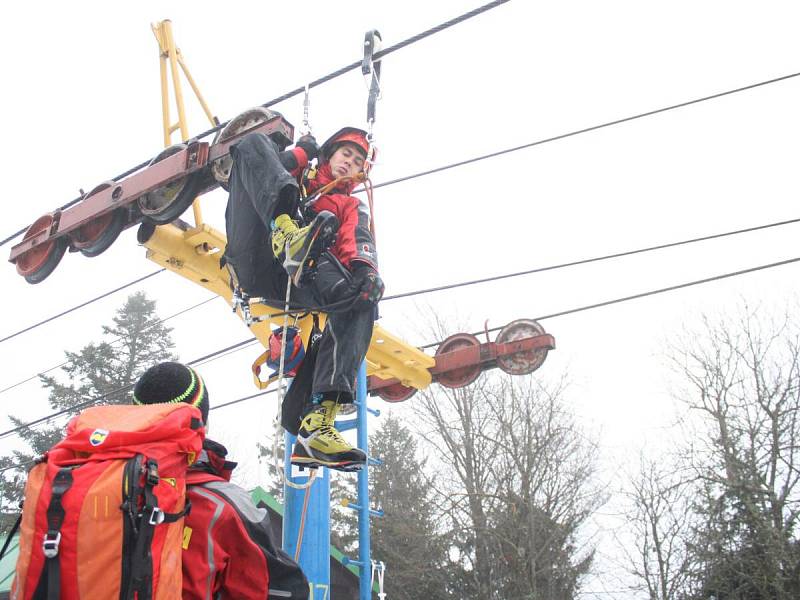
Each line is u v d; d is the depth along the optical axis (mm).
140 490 2631
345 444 4109
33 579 2521
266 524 3107
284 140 6207
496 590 26484
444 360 11859
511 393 29125
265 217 3982
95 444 2705
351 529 35438
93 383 35656
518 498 26922
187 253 8414
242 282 4375
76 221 7887
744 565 22141
